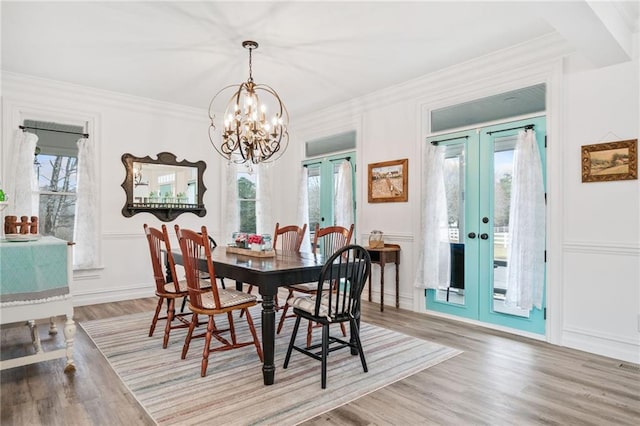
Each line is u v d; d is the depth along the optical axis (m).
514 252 3.43
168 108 5.28
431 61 3.81
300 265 2.70
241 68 3.98
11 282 2.42
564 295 3.22
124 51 3.56
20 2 2.72
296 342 3.28
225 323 3.84
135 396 2.28
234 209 5.79
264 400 2.24
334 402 2.22
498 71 3.65
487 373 2.63
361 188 5.00
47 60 3.78
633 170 2.89
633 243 2.89
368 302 4.77
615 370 2.69
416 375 2.60
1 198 2.82
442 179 4.10
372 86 4.55
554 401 2.24
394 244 4.57
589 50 2.75
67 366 2.62
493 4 2.77
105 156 4.81
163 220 5.25
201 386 2.41
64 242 2.63
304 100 5.11
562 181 3.23
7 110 4.16
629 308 2.90
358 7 2.80
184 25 3.07
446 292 4.09
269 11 2.85
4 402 2.20
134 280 5.00
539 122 3.38
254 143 3.37
